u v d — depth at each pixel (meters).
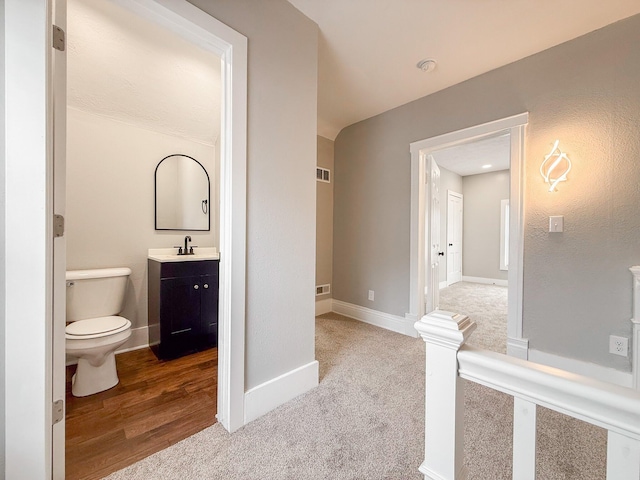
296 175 1.73
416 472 1.15
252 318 1.52
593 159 1.86
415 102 2.80
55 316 1.02
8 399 0.88
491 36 1.91
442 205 5.64
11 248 0.88
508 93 2.21
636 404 0.44
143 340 2.52
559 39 1.93
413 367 2.11
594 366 1.86
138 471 1.15
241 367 1.44
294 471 1.16
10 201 0.87
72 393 1.73
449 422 0.67
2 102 0.87
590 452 1.25
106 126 2.31
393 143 2.98
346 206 3.47
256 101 1.51
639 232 1.72
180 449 1.28
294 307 1.73
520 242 2.13
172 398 1.70
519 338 2.14
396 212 2.96
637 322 1.65
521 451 0.58
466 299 4.48
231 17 1.39
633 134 1.73
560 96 1.98
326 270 3.59
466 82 2.44
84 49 1.89
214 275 2.50
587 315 1.89
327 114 3.12
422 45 2.01
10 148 0.87
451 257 6.02
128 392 1.76
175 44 2.04
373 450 1.27
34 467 0.92
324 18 1.77
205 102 2.57
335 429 1.42
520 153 2.14
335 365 2.14
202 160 2.87
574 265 1.93
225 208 1.42
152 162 2.56
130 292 2.45
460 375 0.67
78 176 2.19
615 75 1.78
